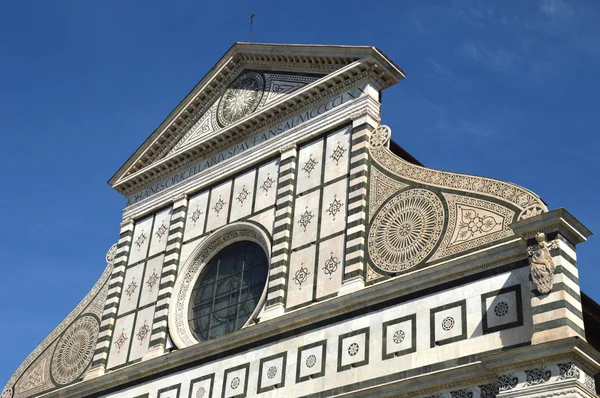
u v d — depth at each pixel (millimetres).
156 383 35438
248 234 36812
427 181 31250
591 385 24281
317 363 30234
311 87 36969
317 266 32781
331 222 33406
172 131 42938
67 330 42000
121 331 39344
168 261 38969
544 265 25719
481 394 25688
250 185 37844
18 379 42312
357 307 30219
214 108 41812
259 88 40062
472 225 29078
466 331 27062
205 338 35812
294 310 32375
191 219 39719
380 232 31641
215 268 37656
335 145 35250
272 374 31375
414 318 28516
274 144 37656
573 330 24719
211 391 33062
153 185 42781
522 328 25875
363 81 35688
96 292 42094
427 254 29781
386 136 33875
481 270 27688
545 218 26297
